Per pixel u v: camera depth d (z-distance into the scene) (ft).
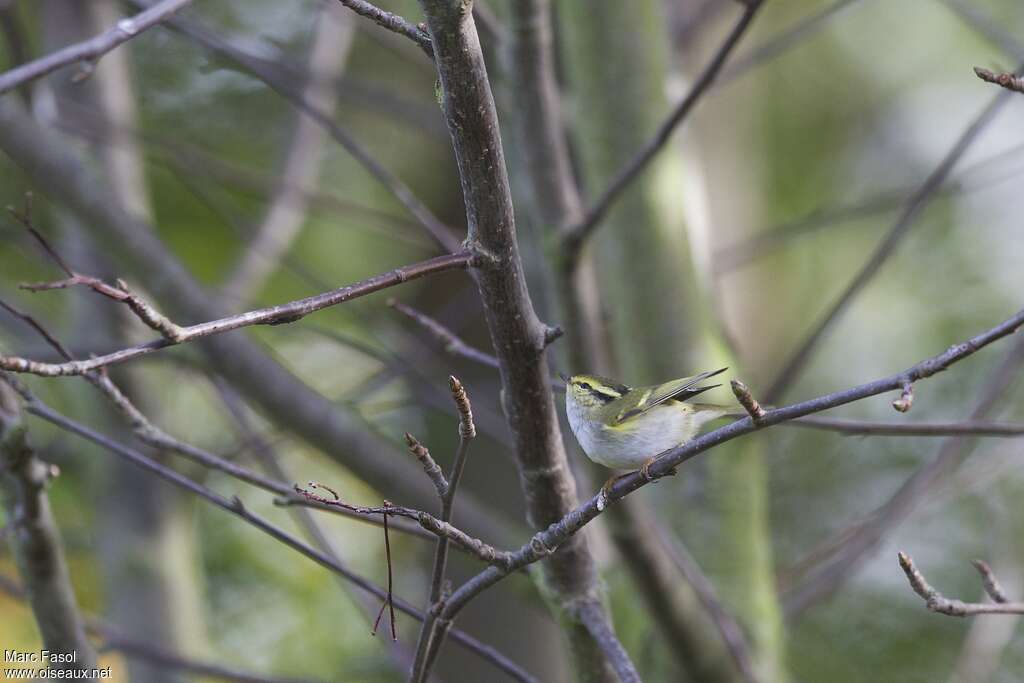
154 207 47.26
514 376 20.25
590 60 32.76
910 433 27.25
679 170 33.09
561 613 23.97
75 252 40.22
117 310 40.16
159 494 40.47
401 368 35.14
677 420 27.58
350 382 50.72
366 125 53.06
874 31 59.52
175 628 39.45
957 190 36.78
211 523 46.52
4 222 42.55
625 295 32.55
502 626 49.60
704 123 47.01
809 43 58.75
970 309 53.57
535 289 32.81
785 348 55.31
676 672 30.48
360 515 24.45
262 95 50.19
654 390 27.37
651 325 32.32
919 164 58.23
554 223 28.55
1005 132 55.98
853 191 58.18
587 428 27.50
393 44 39.17
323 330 33.55
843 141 59.21
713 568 32.07
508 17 27.30
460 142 17.80
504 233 18.56
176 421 41.78
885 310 55.72
